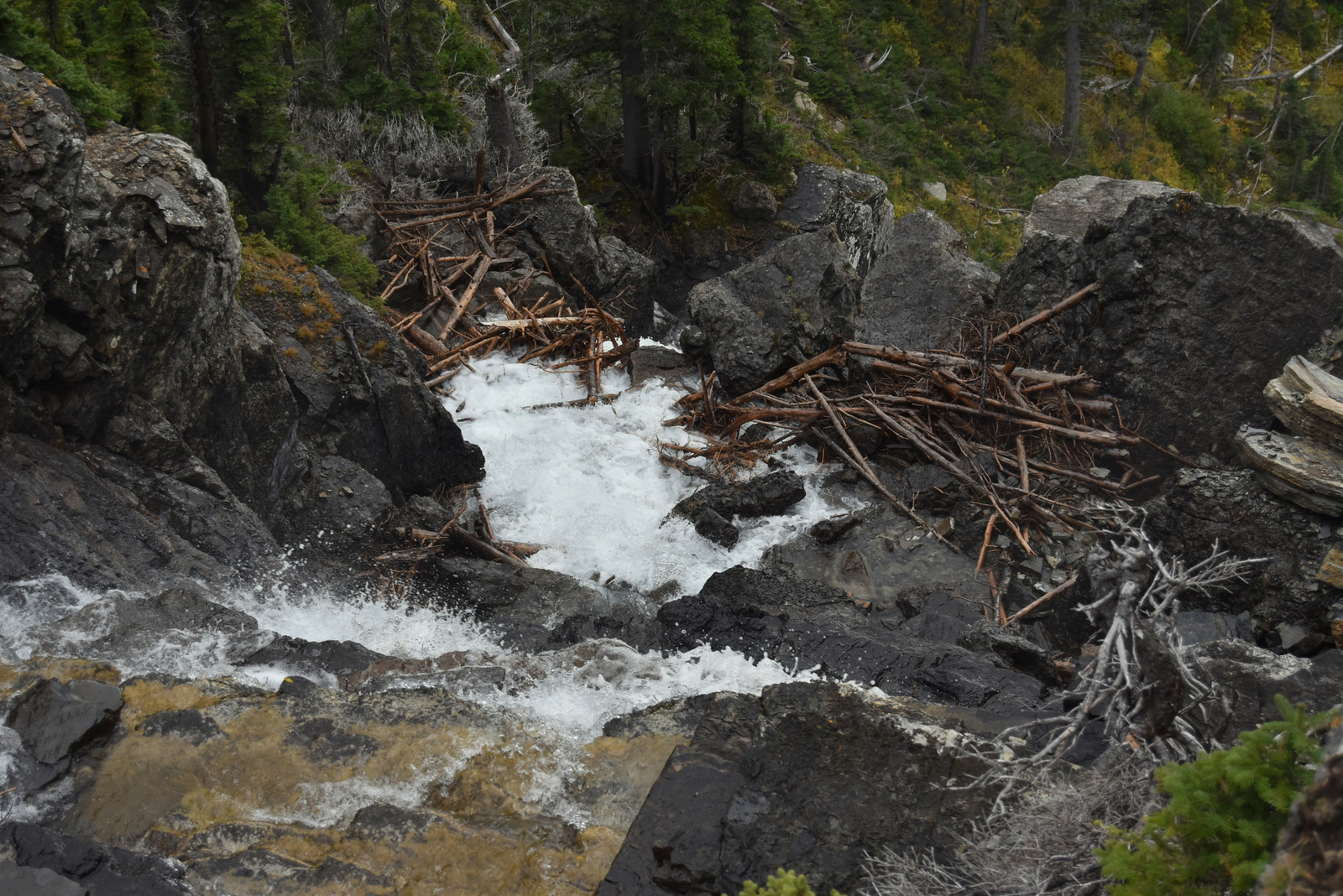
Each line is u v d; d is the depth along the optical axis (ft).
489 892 14.82
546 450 42.32
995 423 39.73
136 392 27.32
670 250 84.99
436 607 29.84
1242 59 153.89
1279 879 9.32
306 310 36.52
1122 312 39.83
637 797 17.10
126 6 40.57
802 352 45.06
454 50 82.99
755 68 88.58
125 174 27.25
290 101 69.92
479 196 63.77
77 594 22.04
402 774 17.38
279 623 25.22
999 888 13.38
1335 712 11.30
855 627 27.76
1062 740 14.76
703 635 26.61
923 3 134.72
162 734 17.83
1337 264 38.01
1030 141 123.34
